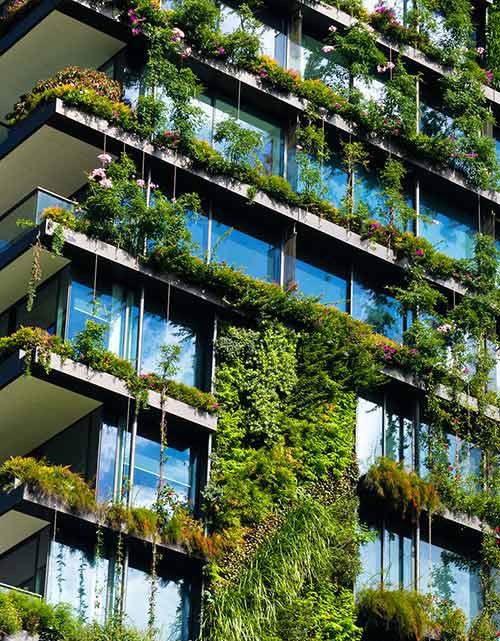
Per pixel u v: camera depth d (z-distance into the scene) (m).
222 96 44.91
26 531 38.50
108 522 38.28
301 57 46.94
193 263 41.75
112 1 43.78
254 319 42.59
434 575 42.81
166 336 41.34
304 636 38.38
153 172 42.91
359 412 43.59
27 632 35.94
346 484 41.69
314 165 45.31
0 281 41.50
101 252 40.66
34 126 41.91
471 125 48.50
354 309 44.91
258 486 40.56
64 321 39.97
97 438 39.34
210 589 38.88
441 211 48.09
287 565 38.94
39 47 44.47
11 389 39.12
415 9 49.47
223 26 46.03
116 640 36.38
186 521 39.44
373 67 47.66
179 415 39.97
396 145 47.22
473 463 44.59
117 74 44.06
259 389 41.69
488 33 51.47
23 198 44.22
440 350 44.72
